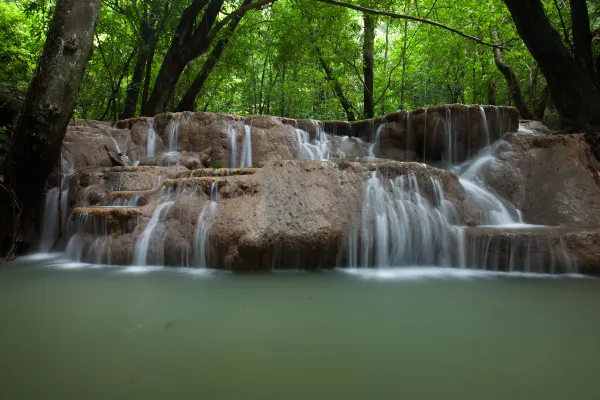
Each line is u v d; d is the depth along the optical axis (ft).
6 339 7.37
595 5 34.94
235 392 5.44
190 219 14.76
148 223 15.21
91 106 42.01
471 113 23.54
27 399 5.17
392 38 64.59
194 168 23.35
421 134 25.23
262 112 63.52
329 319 8.75
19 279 12.44
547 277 13.23
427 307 9.70
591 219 18.47
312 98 57.16
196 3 35.45
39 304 9.69
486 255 14.25
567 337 7.73
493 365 6.46
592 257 13.57
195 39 36.24
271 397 5.29
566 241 13.91
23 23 44.34
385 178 15.81
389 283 12.20
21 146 15.70
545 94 41.11
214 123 25.99
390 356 6.77
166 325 8.23
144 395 5.32
